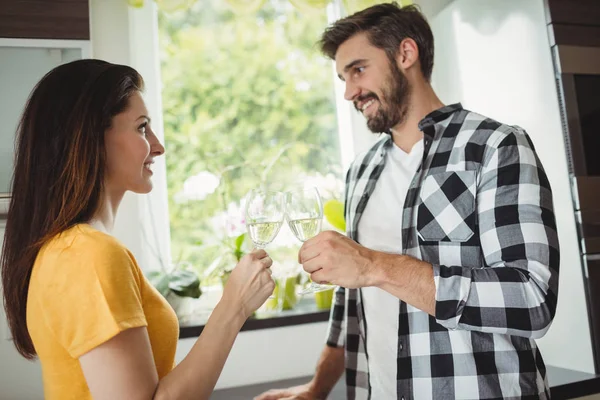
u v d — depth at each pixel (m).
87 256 0.84
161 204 2.16
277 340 1.96
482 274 1.06
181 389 0.85
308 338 2.00
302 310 2.09
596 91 1.86
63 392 0.86
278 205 1.16
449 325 1.06
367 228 1.42
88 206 0.94
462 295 1.04
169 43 2.29
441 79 2.37
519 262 1.07
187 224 2.23
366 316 1.39
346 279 1.07
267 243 1.20
